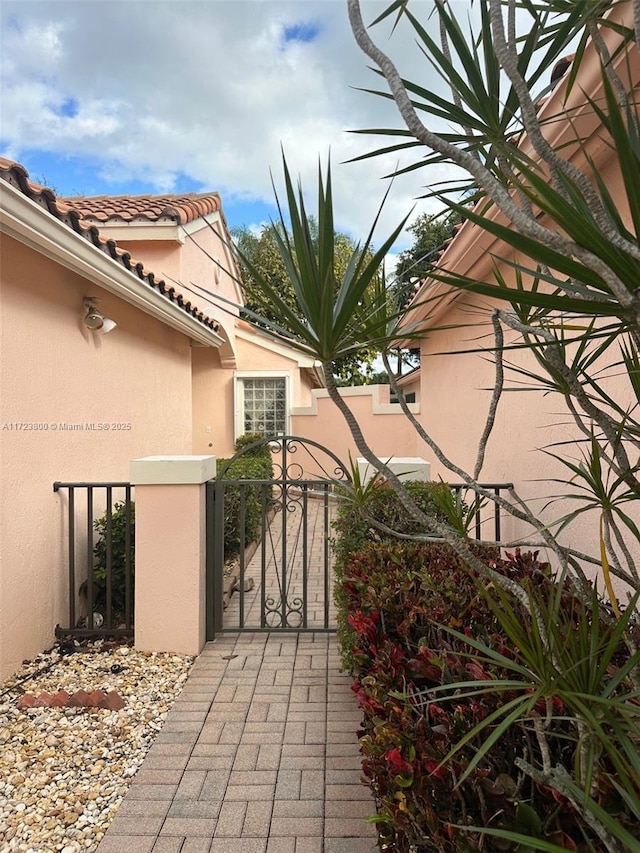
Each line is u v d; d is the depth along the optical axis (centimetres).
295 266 120
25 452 361
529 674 104
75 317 441
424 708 155
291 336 129
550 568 242
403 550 279
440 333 750
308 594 504
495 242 374
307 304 112
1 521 330
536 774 102
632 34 124
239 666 347
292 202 107
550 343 118
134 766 246
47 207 338
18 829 208
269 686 321
